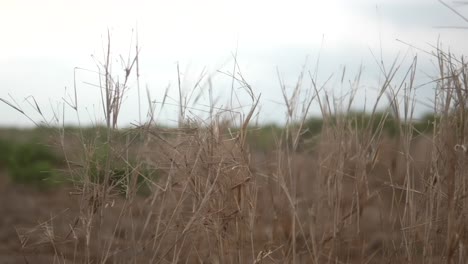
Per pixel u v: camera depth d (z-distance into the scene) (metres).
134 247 3.77
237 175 3.84
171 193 3.92
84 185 3.82
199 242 3.99
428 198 3.73
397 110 3.88
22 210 7.32
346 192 4.15
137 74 3.84
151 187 4.18
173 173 3.88
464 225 3.50
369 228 4.27
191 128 3.86
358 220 3.91
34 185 9.03
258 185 4.13
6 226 6.42
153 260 3.67
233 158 3.82
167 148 3.96
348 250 3.85
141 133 3.91
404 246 3.86
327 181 4.02
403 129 4.11
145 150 3.97
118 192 3.94
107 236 4.12
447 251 3.44
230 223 3.85
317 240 4.02
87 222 3.81
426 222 3.64
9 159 9.95
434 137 3.72
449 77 3.59
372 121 4.00
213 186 3.66
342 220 3.88
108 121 3.76
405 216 3.87
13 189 8.77
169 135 4.00
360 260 3.92
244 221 3.85
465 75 3.58
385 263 4.01
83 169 3.86
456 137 3.57
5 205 7.59
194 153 3.85
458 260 3.56
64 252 4.50
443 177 3.70
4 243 5.63
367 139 4.00
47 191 8.60
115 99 3.76
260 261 3.76
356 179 3.93
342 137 3.98
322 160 4.14
